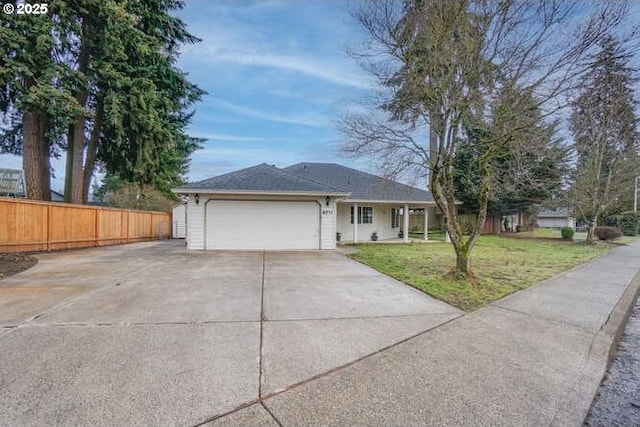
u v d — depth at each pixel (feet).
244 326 14.30
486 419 8.43
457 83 23.13
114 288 20.63
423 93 24.07
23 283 21.68
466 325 15.17
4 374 9.86
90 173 52.49
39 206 36.78
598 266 33.71
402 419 8.32
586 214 64.18
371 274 26.58
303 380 10.01
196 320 14.89
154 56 50.06
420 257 37.11
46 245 37.78
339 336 13.46
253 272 26.89
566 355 12.41
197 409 8.46
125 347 11.89
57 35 39.75
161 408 8.45
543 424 8.35
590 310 17.97
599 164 59.41
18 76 36.81
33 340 12.32
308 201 45.03
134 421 7.93
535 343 13.39
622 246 58.23
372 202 54.80
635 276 28.32
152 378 9.83
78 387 9.25
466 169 61.52
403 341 13.15
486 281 24.44
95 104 50.42
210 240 43.19
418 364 11.25
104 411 8.26
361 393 9.41
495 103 22.70
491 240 63.10
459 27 22.67
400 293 20.48
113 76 44.16
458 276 24.00
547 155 26.96
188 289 20.67
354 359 11.48
